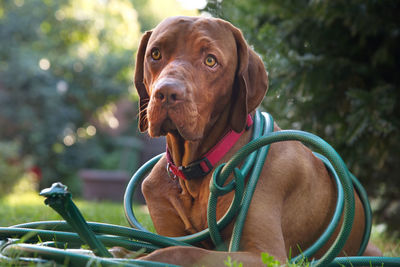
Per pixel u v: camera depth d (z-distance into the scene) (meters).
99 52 19.36
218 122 2.62
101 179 15.05
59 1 18.88
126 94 19.19
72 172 18.38
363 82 4.99
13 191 14.65
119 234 2.41
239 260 2.14
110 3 20.73
